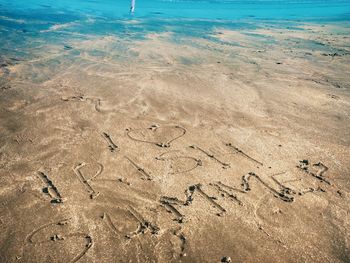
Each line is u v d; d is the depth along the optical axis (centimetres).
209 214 586
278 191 650
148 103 980
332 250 531
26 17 2141
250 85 1164
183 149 767
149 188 640
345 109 1009
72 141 777
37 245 516
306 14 2922
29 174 664
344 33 2095
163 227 556
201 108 968
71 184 643
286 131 868
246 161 736
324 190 659
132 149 758
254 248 527
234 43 1767
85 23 2086
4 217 563
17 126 828
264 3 3447
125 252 512
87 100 983
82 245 520
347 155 775
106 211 584
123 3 2945
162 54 1488
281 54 1577
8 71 1186
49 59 1345
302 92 1123
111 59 1382
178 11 2739
